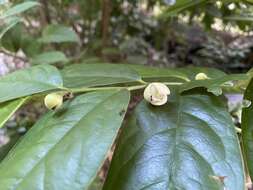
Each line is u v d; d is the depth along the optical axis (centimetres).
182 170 9
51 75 11
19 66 38
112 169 10
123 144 10
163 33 54
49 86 11
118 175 9
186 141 10
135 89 12
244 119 11
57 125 10
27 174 9
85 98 11
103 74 13
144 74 13
